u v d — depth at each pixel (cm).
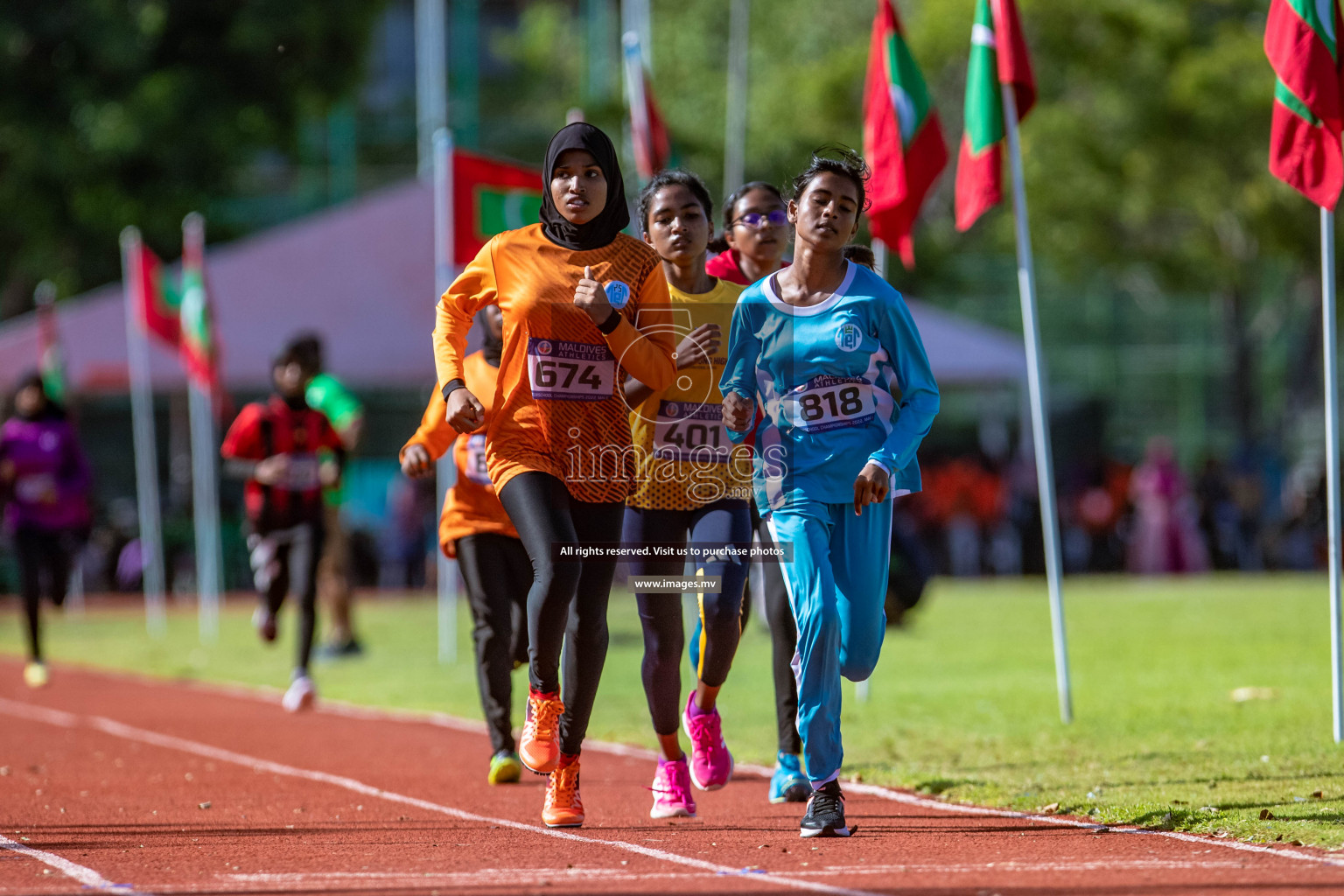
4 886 1666
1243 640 4431
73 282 9844
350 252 7194
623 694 3803
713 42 11106
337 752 2922
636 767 2683
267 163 13350
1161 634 4766
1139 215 10069
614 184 1992
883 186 3412
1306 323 11188
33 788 2500
